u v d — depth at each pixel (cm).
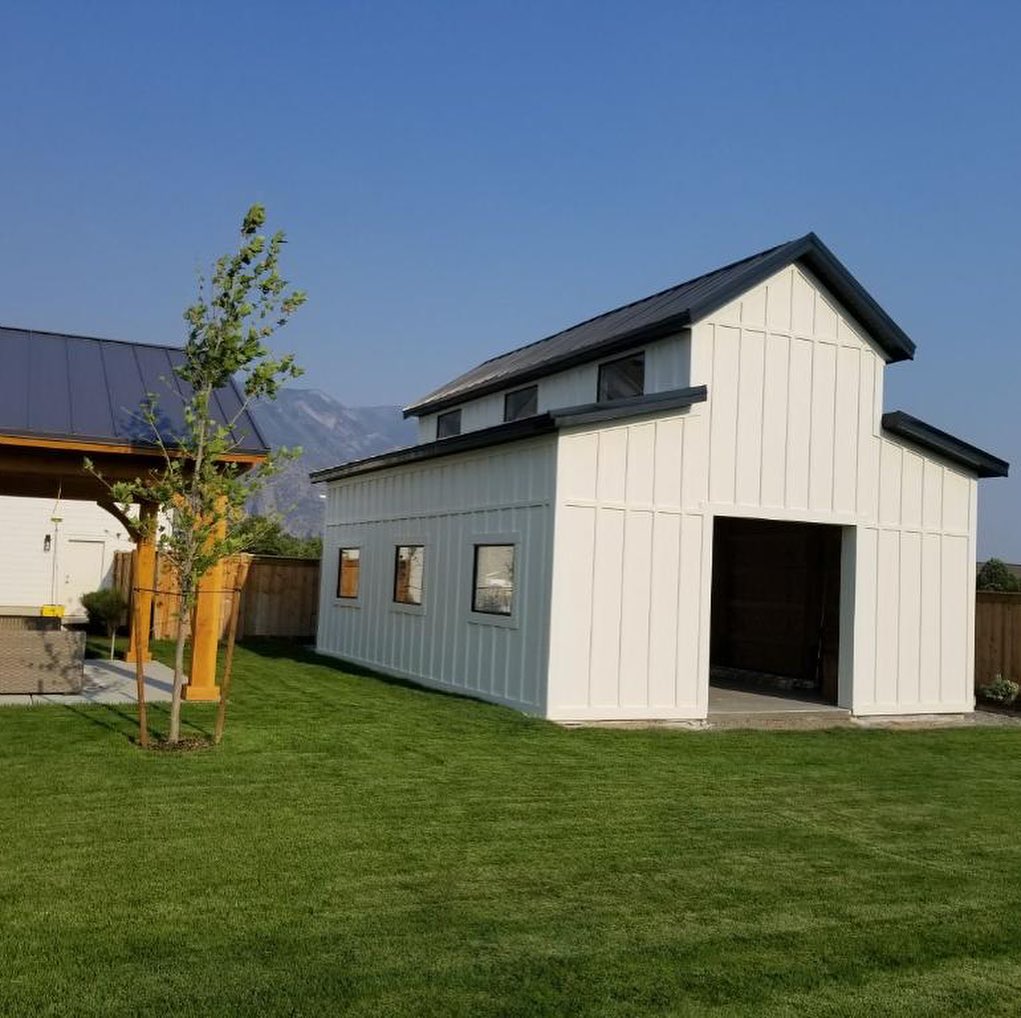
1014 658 1573
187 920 480
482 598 1294
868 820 749
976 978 456
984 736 1243
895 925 521
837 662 1381
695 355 1227
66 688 1096
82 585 2470
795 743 1095
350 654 1695
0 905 488
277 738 905
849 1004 423
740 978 445
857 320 1342
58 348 1130
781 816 745
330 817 667
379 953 452
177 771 768
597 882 568
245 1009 391
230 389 1125
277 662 1588
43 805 661
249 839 609
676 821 711
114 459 1041
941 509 1407
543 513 1156
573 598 1133
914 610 1376
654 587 1182
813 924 517
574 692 1127
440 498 1428
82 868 545
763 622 1658
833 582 1403
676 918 516
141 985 408
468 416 1794
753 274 1246
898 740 1168
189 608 864
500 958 454
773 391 1277
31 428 973
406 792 746
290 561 2069
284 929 475
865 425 1345
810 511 1296
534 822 686
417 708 1134
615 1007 409
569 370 1477
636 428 1179
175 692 856
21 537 2430
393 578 1562
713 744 1049
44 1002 390
